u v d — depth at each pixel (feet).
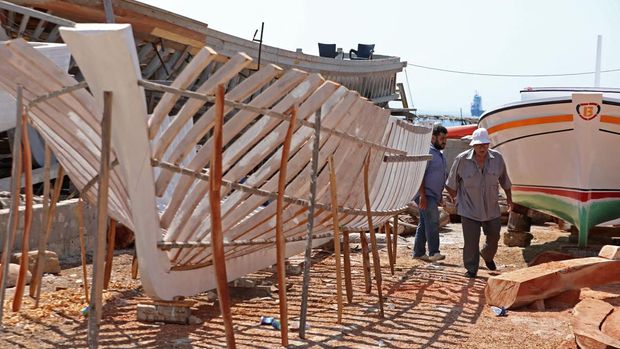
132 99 15.72
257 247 22.45
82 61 15.29
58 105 17.61
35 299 22.62
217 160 16.33
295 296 26.02
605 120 34.55
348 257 25.16
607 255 28.17
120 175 18.06
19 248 28.63
